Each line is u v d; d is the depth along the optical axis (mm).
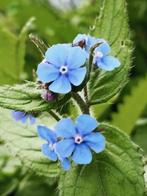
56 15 255
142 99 182
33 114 130
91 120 116
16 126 145
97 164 128
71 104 130
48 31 247
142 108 184
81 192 128
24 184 200
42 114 146
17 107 118
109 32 137
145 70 245
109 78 131
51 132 118
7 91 119
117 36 136
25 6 252
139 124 203
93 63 122
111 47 135
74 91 120
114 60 122
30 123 141
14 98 119
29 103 119
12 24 266
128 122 185
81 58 115
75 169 129
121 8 137
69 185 129
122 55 133
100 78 131
